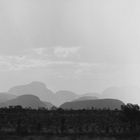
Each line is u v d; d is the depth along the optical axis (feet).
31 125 214.48
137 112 246.68
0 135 170.50
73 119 252.62
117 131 200.13
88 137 169.17
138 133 182.91
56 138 163.12
